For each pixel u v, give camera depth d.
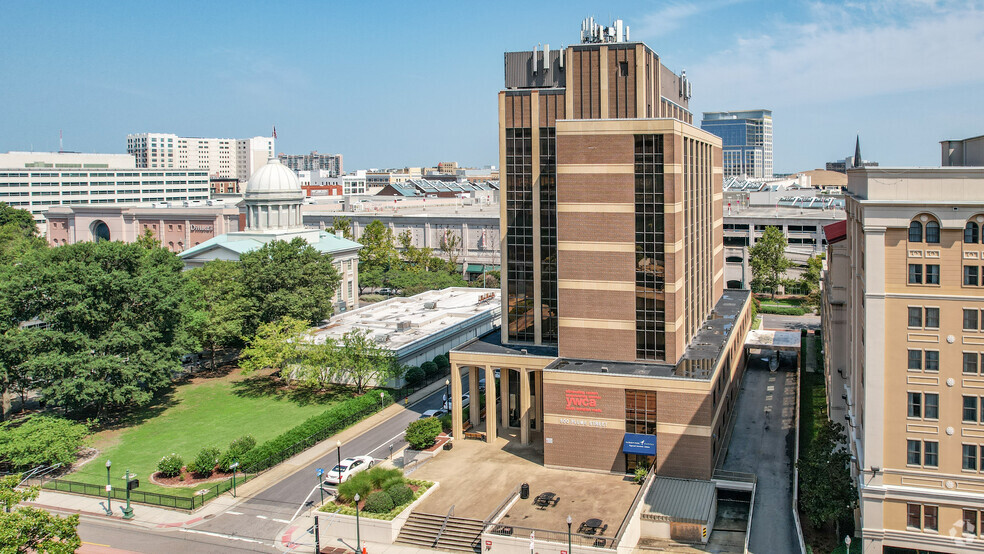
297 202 169.75
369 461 81.31
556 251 88.44
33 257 115.75
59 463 83.38
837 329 84.88
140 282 99.88
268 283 125.31
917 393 59.47
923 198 58.41
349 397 106.81
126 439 93.62
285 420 99.12
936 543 59.50
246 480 81.44
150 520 72.94
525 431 85.94
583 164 80.88
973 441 58.72
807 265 171.25
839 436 73.44
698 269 95.25
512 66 91.81
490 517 66.50
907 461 60.12
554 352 87.50
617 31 91.19
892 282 59.19
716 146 111.31
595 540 62.28
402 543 67.25
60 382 93.00
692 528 66.00
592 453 77.81
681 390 74.06
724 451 83.94
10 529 54.75
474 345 91.75
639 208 79.88
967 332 58.16
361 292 196.50
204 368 123.81
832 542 64.88
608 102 86.50
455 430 87.88
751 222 188.25
